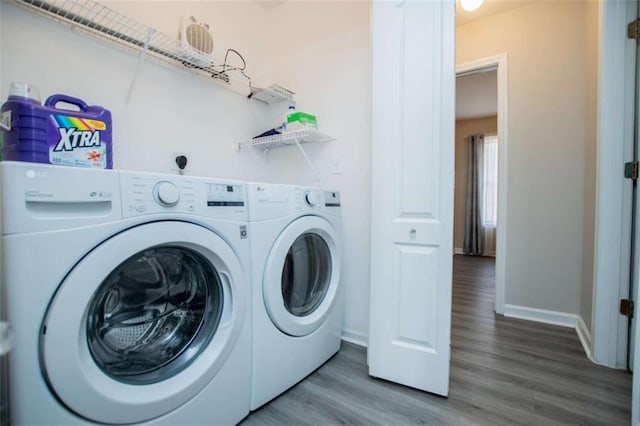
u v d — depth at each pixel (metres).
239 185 1.13
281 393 1.31
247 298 1.14
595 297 1.62
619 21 1.51
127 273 0.86
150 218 0.84
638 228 1.46
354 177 1.86
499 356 1.68
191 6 1.75
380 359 1.45
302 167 2.08
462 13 2.36
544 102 2.23
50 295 0.67
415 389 1.37
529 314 2.28
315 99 2.03
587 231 1.95
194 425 0.95
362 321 1.82
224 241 1.04
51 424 0.67
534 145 2.27
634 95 1.50
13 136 0.88
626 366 1.53
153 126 1.60
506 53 2.34
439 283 1.32
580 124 2.12
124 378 0.84
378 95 1.46
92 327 0.78
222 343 1.04
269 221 1.23
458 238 5.63
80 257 0.71
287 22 2.16
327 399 1.30
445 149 1.31
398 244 1.41
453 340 1.90
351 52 1.86
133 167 1.52
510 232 2.36
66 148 0.93
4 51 1.13
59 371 0.67
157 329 0.96
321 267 1.66
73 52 1.32
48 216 0.67
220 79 1.92
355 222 1.85
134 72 1.52
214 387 1.02
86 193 0.72
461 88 3.86
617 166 1.54
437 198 1.33
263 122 2.24
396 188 1.42
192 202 0.96
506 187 2.36
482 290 3.07
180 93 1.72
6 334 0.53
